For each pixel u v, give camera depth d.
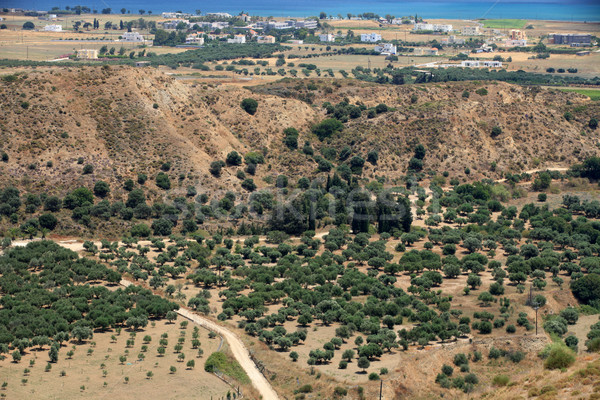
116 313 175.38
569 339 169.25
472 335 173.62
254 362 158.00
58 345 159.38
